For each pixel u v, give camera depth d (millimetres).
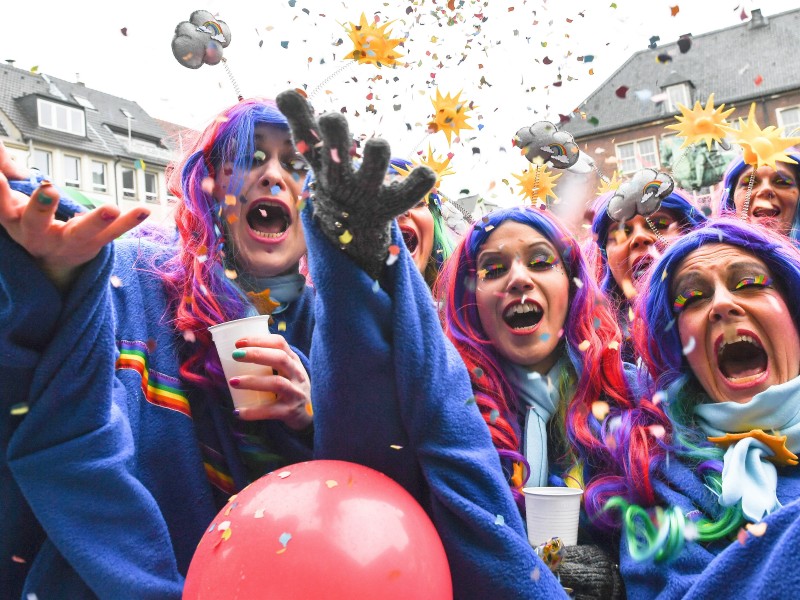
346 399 1205
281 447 1440
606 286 2432
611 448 1647
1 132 14469
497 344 1839
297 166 1647
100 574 1136
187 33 1543
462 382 1339
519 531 1252
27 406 1146
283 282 1693
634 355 2096
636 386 1811
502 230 1866
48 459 1139
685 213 2424
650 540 1460
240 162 1598
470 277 1900
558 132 1871
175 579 1241
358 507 1040
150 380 1396
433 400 1226
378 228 1116
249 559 992
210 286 1522
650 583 1423
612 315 2043
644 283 1835
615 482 1620
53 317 1118
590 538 1621
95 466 1157
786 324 1621
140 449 1338
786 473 1539
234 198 1542
